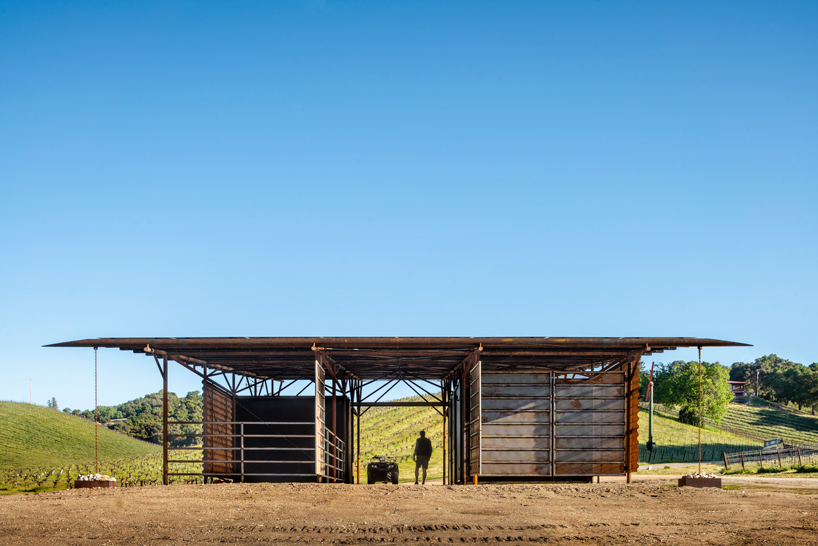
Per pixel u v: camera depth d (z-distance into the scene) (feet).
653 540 28.09
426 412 238.89
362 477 115.14
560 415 65.21
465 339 58.44
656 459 154.71
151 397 472.85
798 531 30.09
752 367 596.29
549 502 40.81
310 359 69.26
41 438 225.35
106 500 41.27
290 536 28.86
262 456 77.77
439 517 34.22
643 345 57.88
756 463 106.22
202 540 28.04
